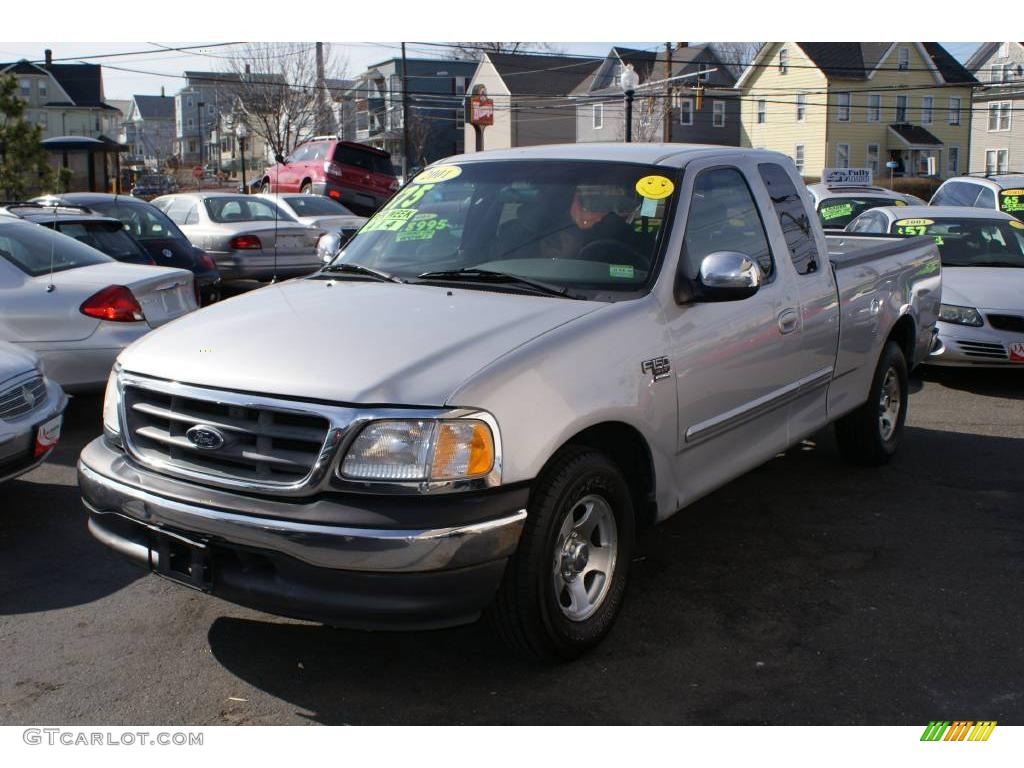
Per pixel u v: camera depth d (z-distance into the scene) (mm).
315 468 3443
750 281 4328
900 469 6773
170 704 3762
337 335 3842
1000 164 63656
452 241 4844
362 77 74188
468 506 3455
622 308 4191
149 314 7480
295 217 16719
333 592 3441
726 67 61469
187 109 101562
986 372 10258
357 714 3697
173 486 3701
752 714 3691
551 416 3691
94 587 4793
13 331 7086
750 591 4770
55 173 21719
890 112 57312
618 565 4156
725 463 4871
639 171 4832
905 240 7129
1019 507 5996
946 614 4527
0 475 5387
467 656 4121
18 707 3732
